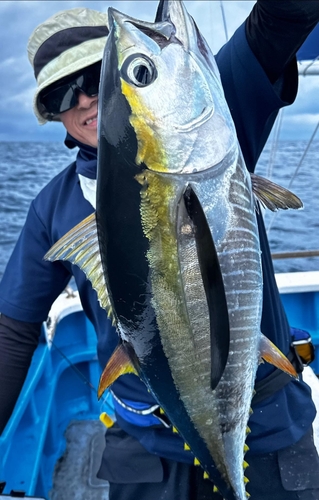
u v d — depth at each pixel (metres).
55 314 2.59
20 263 1.66
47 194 1.64
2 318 1.69
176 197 0.94
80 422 2.60
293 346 1.49
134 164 0.95
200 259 0.93
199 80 0.94
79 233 1.10
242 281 0.99
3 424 1.68
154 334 1.05
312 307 2.72
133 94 0.93
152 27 0.98
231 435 1.13
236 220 0.97
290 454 1.40
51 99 1.50
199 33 1.01
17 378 1.67
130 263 1.00
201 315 1.01
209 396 1.08
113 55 0.95
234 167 0.97
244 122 1.25
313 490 1.36
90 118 1.53
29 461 1.88
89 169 1.50
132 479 1.52
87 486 2.12
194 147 0.93
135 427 1.50
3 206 13.83
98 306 1.50
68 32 1.45
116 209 0.98
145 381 1.14
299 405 1.43
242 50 1.16
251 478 1.40
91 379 2.76
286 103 1.17
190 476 1.46
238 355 1.04
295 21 1.04
